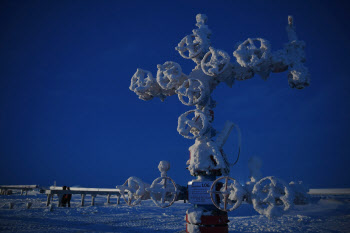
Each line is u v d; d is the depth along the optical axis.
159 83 6.01
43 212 11.12
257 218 9.58
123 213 11.88
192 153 5.55
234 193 4.52
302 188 4.65
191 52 5.95
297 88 5.36
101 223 8.42
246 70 5.56
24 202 16.09
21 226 7.37
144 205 16.22
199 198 5.23
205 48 6.00
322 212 11.41
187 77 5.96
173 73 5.93
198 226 5.09
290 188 4.40
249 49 5.22
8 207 12.74
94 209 12.89
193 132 5.66
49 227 7.34
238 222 8.51
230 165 5.69
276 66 5.37
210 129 5.62
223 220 5.13
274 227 7.41
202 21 6.32
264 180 4.61
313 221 8.59
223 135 5.71
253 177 5.12
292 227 7.40
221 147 5.65
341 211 11.66
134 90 6.49
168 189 5.48
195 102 5.56
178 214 11.93
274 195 4.39
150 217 10.45
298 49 5.27
